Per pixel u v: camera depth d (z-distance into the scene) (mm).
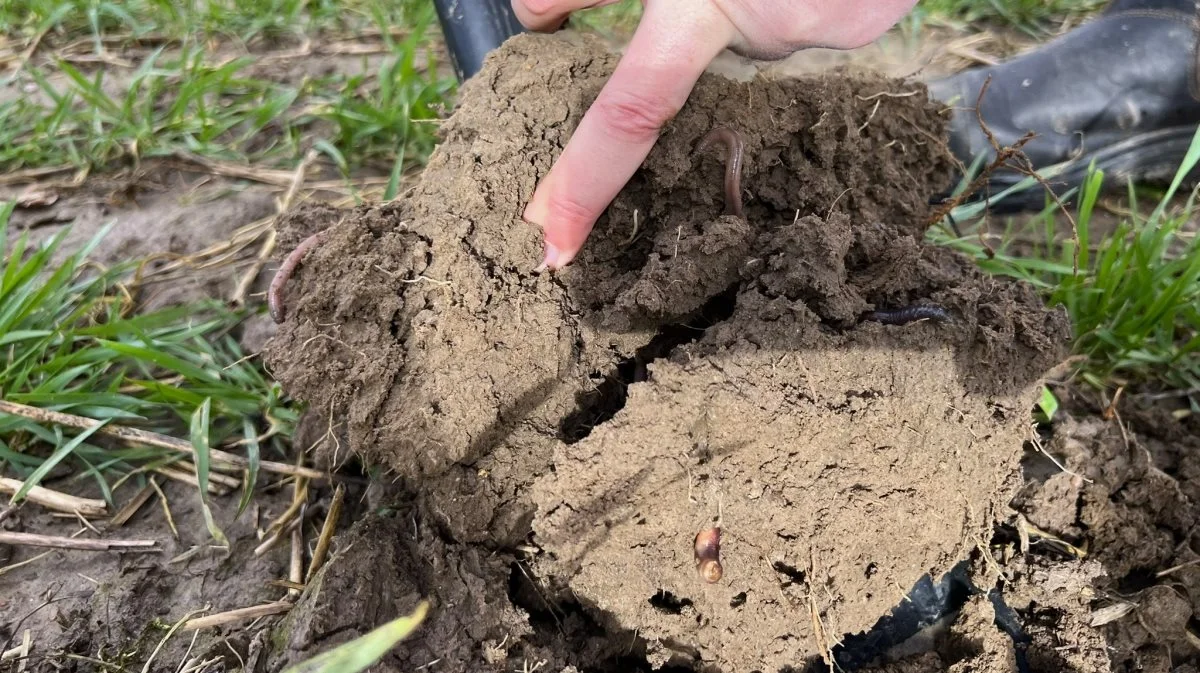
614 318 309
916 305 304
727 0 294
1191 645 325
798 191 329
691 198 319
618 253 321
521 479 309
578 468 287
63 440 377
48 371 392
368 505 349
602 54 329
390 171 518
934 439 301
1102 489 346
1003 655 312
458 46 424
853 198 337
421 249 309
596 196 308
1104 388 399
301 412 380
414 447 301
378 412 305
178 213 488
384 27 619
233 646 318
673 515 292
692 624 299
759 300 299
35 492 361
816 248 301
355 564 305
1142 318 400
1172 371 404
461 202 312
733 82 319
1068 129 478
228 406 384
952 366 302
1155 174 498
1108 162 486
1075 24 647
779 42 313
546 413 312
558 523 290
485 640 296
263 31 651
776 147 326
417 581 307
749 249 310
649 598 298
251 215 488
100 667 319
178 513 362
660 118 299
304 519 357
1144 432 384
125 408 385
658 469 288
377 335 308
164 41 646
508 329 308
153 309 435
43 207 490
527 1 346
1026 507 347
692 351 294
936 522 305
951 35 640
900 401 297
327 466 361
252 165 522
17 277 409
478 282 308
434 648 295
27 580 341
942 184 371
